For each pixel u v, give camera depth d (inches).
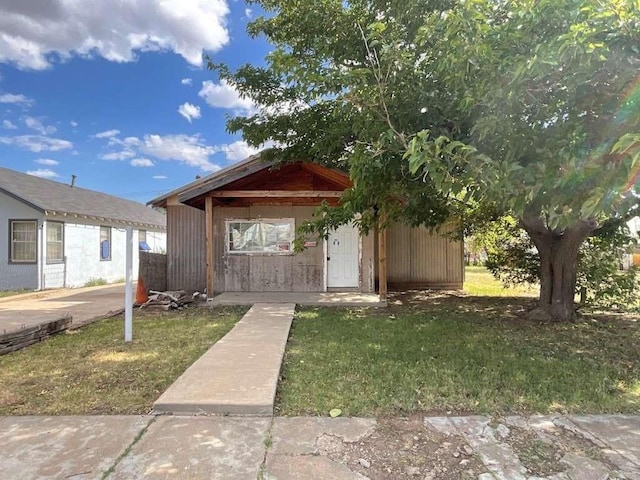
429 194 261.9
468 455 104.7
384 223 296.0
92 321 284.5
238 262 415.8
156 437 112.9
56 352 202.1
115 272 695.1
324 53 238.8
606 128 123.3
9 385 154.9
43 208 517.0
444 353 197.2
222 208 415.8
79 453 104.2
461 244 487.5
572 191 117.1
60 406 134.6
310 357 189.9
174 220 439.8
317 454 104.5
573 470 97.5
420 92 187.9
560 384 154.9
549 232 292.2
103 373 168.7
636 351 207.2
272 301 353.4
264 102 322.3
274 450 106.3
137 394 145.3
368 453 105.3
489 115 152.3
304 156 323.0
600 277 325.4
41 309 339.3
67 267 574.2
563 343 221.6
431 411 131.3
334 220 247.3
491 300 387.9
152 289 395.5
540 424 122.1
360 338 227.8
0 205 527.2
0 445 108.4
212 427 119.0
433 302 373.7
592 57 111.7
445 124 192.1
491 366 176.2
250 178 377.4
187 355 194.4
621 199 97.7
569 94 135.9
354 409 131.6
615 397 143.5
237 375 157.0
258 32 302.2
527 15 126.5
